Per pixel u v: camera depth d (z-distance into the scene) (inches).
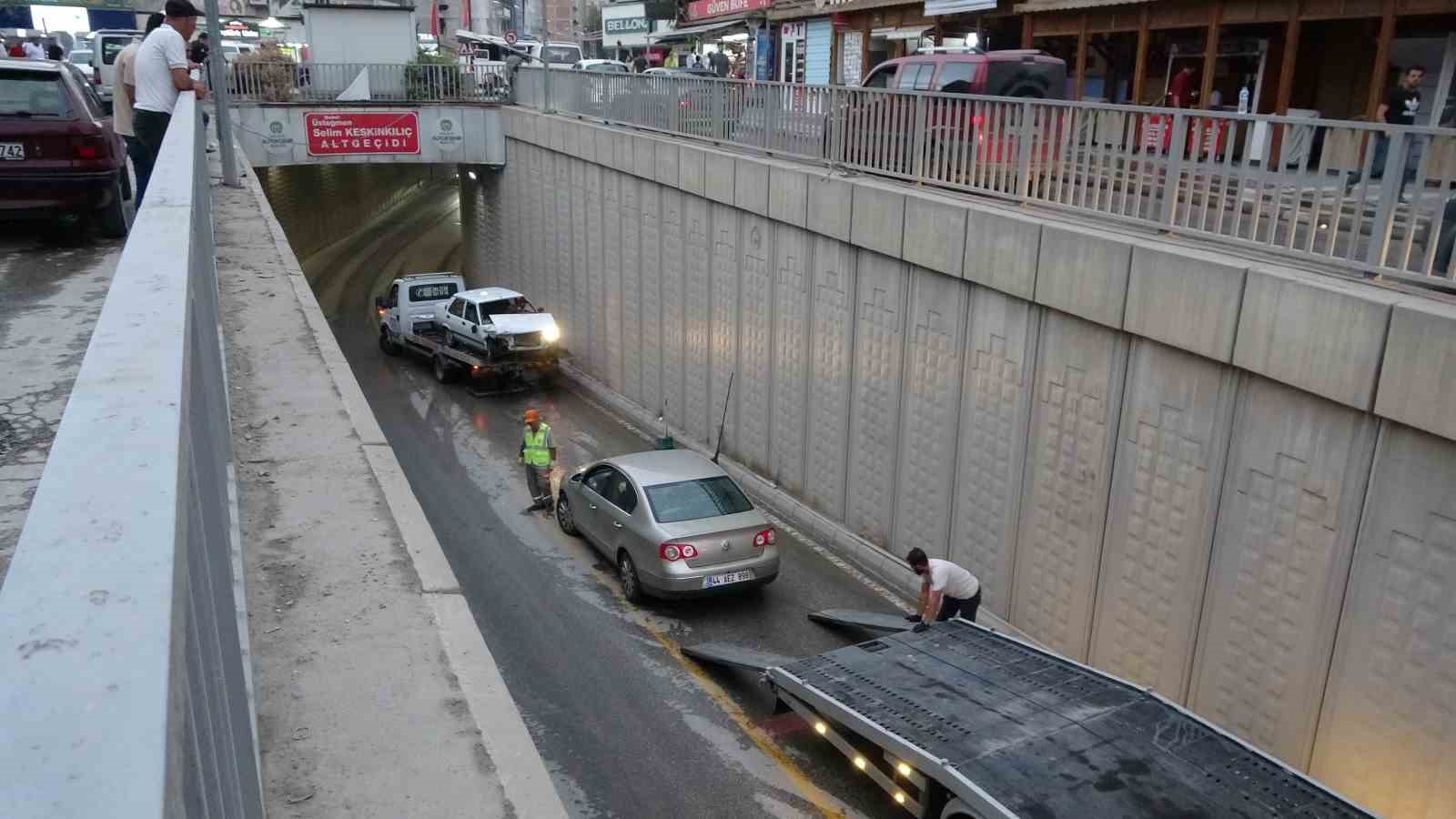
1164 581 361.1
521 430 769.6
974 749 286.0
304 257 1338.6
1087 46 746.2
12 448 165.5
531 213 1036.5
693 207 698.8
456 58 1228.5
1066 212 408.2
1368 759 293.9
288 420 221.6
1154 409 359.3
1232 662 337.1
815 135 574.9
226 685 76.7
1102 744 287.0
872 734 305.9
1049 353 406.3
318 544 165.9
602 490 520.7
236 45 1234.0
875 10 931.3
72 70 337.4
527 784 114.7
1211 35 608.7
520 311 881.5
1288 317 300.7
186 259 94.7
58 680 29.5
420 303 940.0
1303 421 306.2
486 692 130.7
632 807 336.2
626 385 842.8
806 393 588.7
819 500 587.5
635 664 429.7
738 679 420.2
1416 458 274.7
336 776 114.0
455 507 607.5
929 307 476.7
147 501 41.7
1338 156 300.4
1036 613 426.0
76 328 235.0
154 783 25.8
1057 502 409.4
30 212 310.8
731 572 467.2
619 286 836.6
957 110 460.1
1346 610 297.4
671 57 1405.0
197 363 105.0
